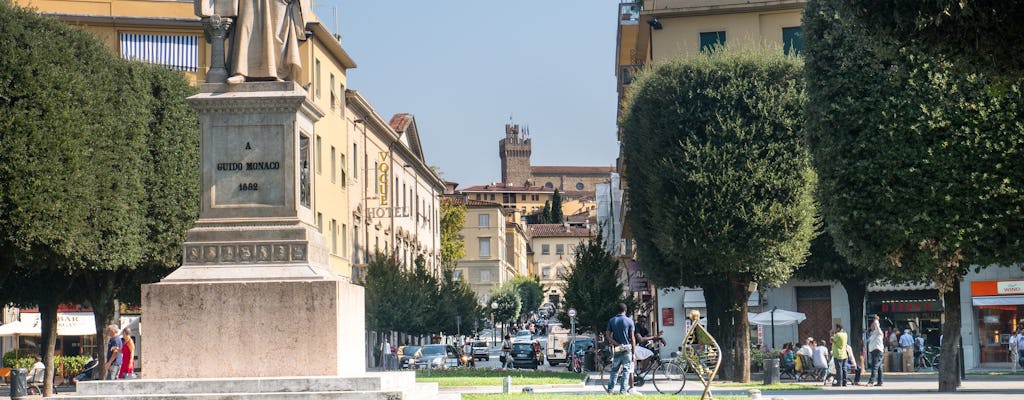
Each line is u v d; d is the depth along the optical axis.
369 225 83.06
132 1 64.25
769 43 59.75
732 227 40.84
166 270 46.16
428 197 114.50
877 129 32.34
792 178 41.06
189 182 43.69
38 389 43.31
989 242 31.48
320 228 67.06
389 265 76.69
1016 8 15.57
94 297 45.28
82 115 35.41
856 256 34.09
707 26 60.38
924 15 16.14
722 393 32.34
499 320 168.00
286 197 16.75
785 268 41.53
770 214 40.56
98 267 37.84
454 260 131.25
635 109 45.59
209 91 16.98
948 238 31.62
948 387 32.62
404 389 15.94
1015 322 52.44
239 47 17.19
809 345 44.81
